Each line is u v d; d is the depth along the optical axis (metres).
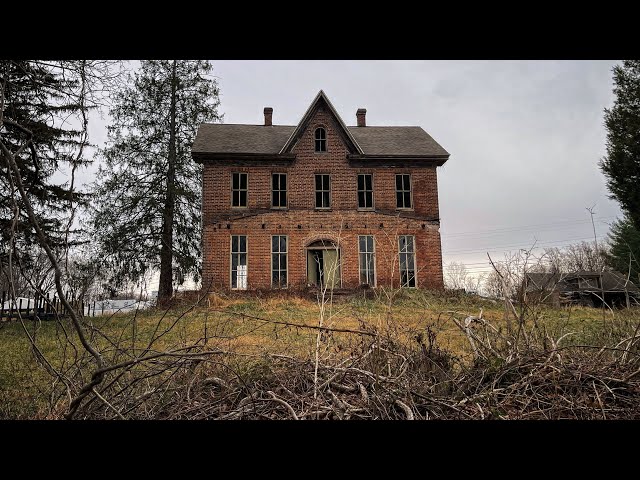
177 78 22.77
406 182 22.44
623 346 4.67
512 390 3.65
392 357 4.02
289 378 3.76
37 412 3.96
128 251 20.55
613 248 16.59
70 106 4.46
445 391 3.74
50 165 5.93
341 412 3.22
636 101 26.41
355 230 21.28
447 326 6.63
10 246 2.45
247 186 21.47
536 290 4.96
